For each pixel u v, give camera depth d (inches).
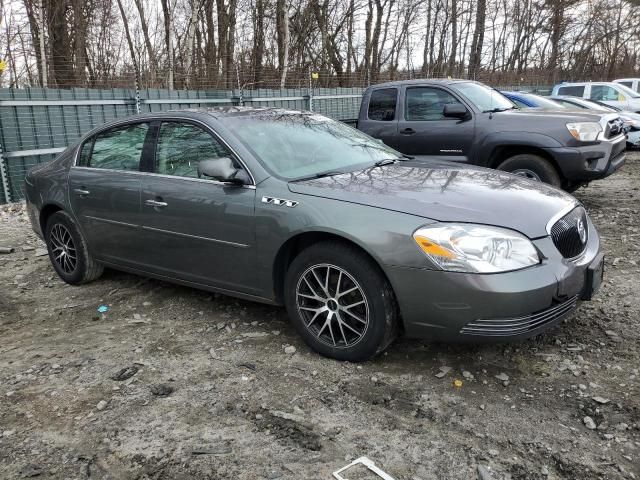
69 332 159.6
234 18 814.5
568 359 130.3
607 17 1347.2
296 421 110.3
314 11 871.1
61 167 196.5
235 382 126.1
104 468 98.8
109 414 115.6
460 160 288.8
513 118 273.1
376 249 119.7
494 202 125.0
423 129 298.0
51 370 136.3
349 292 128.1
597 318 151.4
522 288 111.8
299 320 137.9
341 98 632.4
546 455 98.1
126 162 175.0
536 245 117.7
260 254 139.9
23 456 103.1
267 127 161.0
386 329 124.1
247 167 144.6
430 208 121.1
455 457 98.4
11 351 148.6
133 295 186.1
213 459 99.8
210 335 151.9
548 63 1336.1
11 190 345.7
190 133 159.5
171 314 168.1
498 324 113.5
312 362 133.7
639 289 171.2
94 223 182.5
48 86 592.7
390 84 316.8
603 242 227.1
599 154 256.4
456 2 1118.4
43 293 194.4
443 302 115.5
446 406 113.9
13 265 229.3
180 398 120.4
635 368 125.1
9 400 123.0
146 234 166.2
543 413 110.3
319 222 127.7
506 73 1207.6
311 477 94.3
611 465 95.0
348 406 115.0
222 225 145.6
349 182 138.2
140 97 423.2
